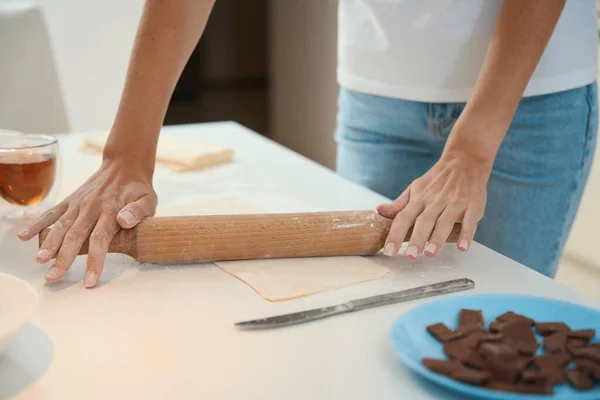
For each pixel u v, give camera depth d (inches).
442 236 35.3
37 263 36.3
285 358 27.4
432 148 52.5
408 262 37.1
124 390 25.1
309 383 25.8
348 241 36.6
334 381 25.9
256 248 35.9
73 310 31.1
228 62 184.4
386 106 51.9
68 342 28.3
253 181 49.6
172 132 63.1
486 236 51.9
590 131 49.1
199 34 43.2
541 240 50.6
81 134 62.2
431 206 36.5
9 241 39.2
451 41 47.6
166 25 40.5
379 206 37.7
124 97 40.3
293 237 36.2
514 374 24.1
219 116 171.8
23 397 24.6
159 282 34.1
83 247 35.5
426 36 48.1
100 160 54.2
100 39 100.4
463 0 46.7
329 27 128.1
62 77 100.3
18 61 76.2
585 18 47.0
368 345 28.5
